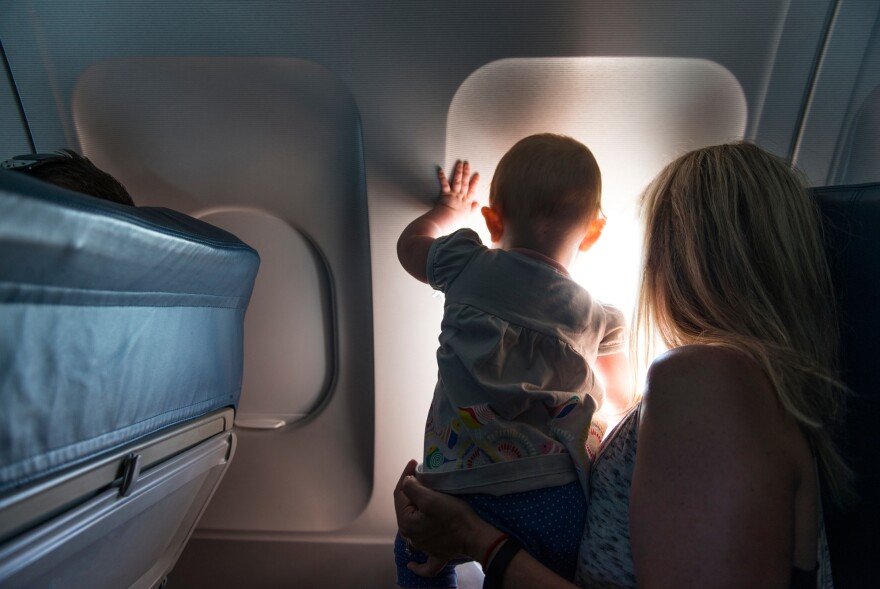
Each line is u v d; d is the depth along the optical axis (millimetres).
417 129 1348
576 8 1230
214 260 958
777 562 589
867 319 820
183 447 1000
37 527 674
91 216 638
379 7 1254
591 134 1339
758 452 612
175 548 1289
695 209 807
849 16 1197
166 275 831
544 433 979
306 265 1558
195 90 1365
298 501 1724
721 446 616
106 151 1444
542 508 933
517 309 1024
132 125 1414
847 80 1251
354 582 1747
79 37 1321
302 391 1654
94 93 1381
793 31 1229
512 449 966
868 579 787
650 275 875
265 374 1652
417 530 969
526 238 1076
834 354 821
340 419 1649
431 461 1035
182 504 1142
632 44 1250
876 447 794
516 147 1101
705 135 1329
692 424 637
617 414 1222
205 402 1068
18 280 579
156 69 1348
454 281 1098
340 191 1442
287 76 1332
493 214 1129
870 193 849
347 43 1286
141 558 1105
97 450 761
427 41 1271
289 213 1485
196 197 1487
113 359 763
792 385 670
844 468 715
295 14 1274
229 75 1343
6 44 1330
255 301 1601
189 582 1802
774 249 768
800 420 641
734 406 629
